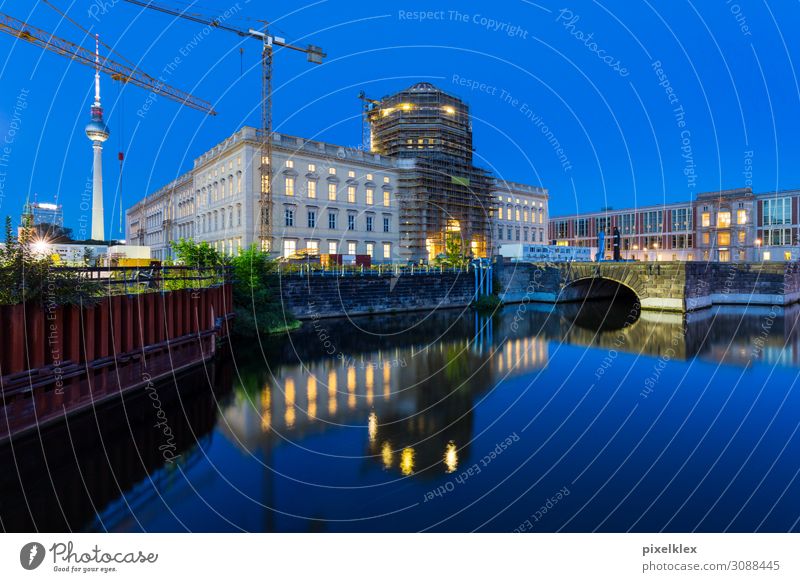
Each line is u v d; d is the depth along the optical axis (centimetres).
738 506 1019
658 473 1190
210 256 2891
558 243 9831
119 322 1596
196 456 1257
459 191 6919
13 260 1272
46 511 985
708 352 2734
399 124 7062
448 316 4347
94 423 1445
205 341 2231
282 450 1309
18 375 1205
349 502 1025
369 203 6309
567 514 983
